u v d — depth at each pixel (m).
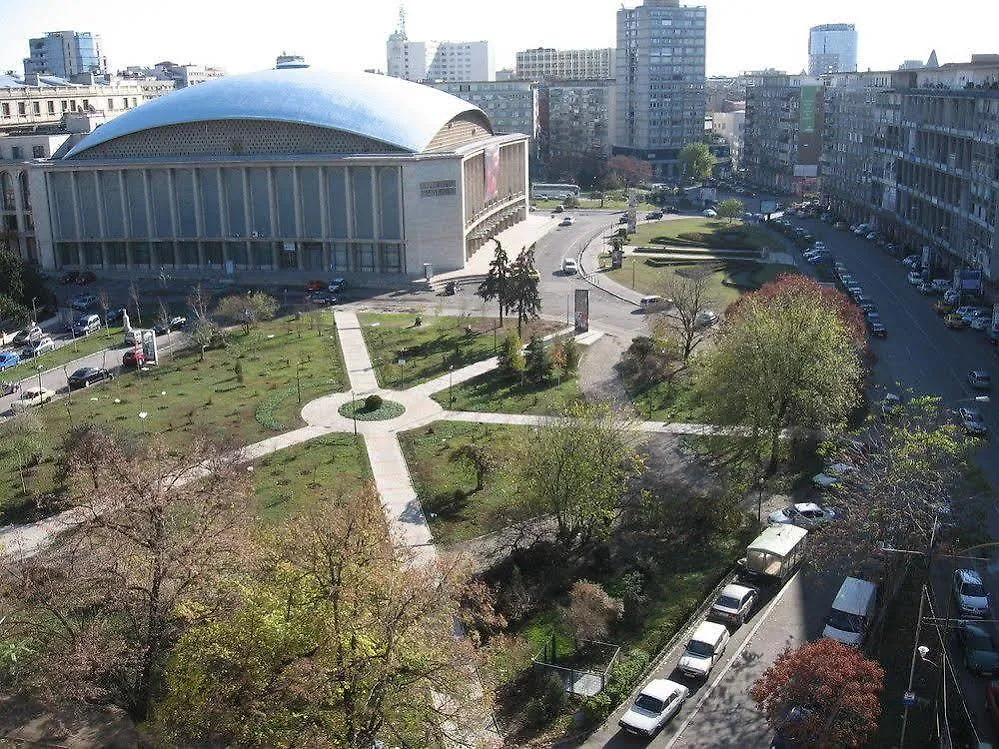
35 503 77.06
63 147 188.75
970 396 103.06
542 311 140.25
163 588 50.19
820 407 80.00
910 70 193.50
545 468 69.56
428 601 46.88
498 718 53.22
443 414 98.12
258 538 53.28
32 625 51.16
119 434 85.62
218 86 175.50
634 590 63.78
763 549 66.06
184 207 171.88
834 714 46.09
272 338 127.00
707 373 84.69
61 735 50.19
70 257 177.88
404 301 149.00
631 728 51.50
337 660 44.47
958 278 142.50
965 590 63.00
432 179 163.25
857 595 60.66
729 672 56.97
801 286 104.62
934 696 54.16
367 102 170.38
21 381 111.25
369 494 59.66
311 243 169.75
